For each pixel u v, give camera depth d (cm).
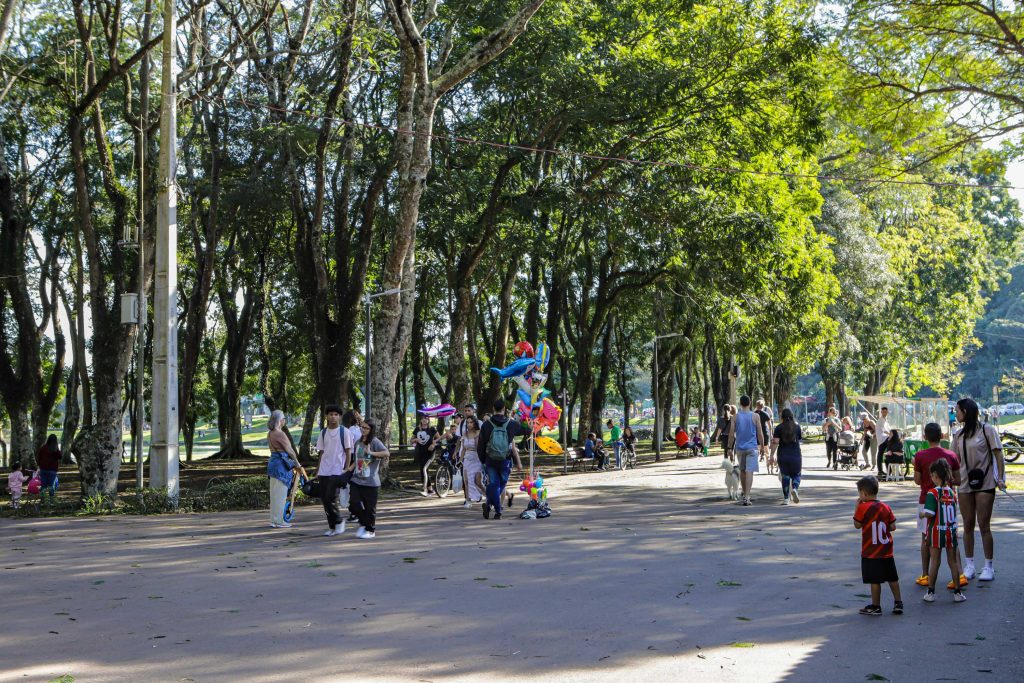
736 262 2773
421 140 2127
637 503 1886
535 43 2473
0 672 654
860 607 861
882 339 5262
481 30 2528
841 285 4275
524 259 3519
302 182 2889
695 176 2761
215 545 1294
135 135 2159
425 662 678
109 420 1956
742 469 1809
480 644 730
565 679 634
